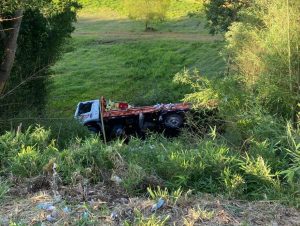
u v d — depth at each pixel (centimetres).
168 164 516
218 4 2028
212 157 520
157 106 1443
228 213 414
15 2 1305
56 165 515
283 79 729
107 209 420
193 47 3391
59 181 492
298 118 663
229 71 1104
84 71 3105
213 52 3180
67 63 3312
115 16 4866
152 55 3397
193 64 3100
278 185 471
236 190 472
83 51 3609
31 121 1128
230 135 666
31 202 443
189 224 386
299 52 735
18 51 1570
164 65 3183
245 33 991
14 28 1423
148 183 490
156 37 3888
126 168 521
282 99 723
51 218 400
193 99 802
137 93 2680
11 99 1449
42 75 1681
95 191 472
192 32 4016
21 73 1565
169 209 418
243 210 425
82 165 541
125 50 3559
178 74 816
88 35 4062
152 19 4188
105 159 539
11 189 488
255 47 925
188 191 448
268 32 827
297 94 716
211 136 692
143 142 652
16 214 413
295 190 462
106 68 3191
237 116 660
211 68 2755
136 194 474
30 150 575
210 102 746
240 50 1074
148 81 2975
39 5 1392
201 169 505
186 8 4766
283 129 612
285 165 516
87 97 2706
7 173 539
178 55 3297
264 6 865
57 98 2627
